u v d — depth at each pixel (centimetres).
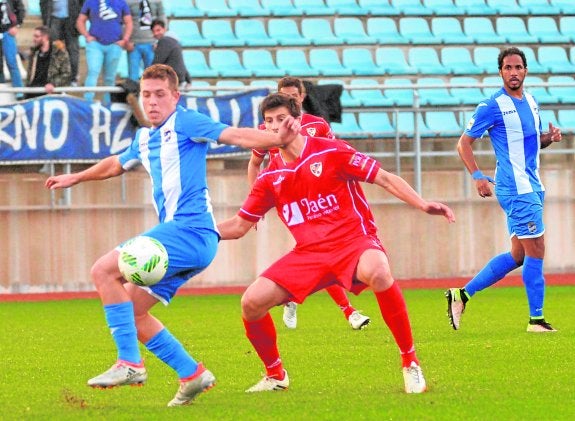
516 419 1559
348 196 1853
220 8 6325
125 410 1719
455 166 4981
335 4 6500
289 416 1608
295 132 1681
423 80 5956
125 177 4684
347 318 3033
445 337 2753
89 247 4662
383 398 1773
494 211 4966
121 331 1667
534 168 2853
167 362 1731
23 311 3950
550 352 2391
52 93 4531
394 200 4872
